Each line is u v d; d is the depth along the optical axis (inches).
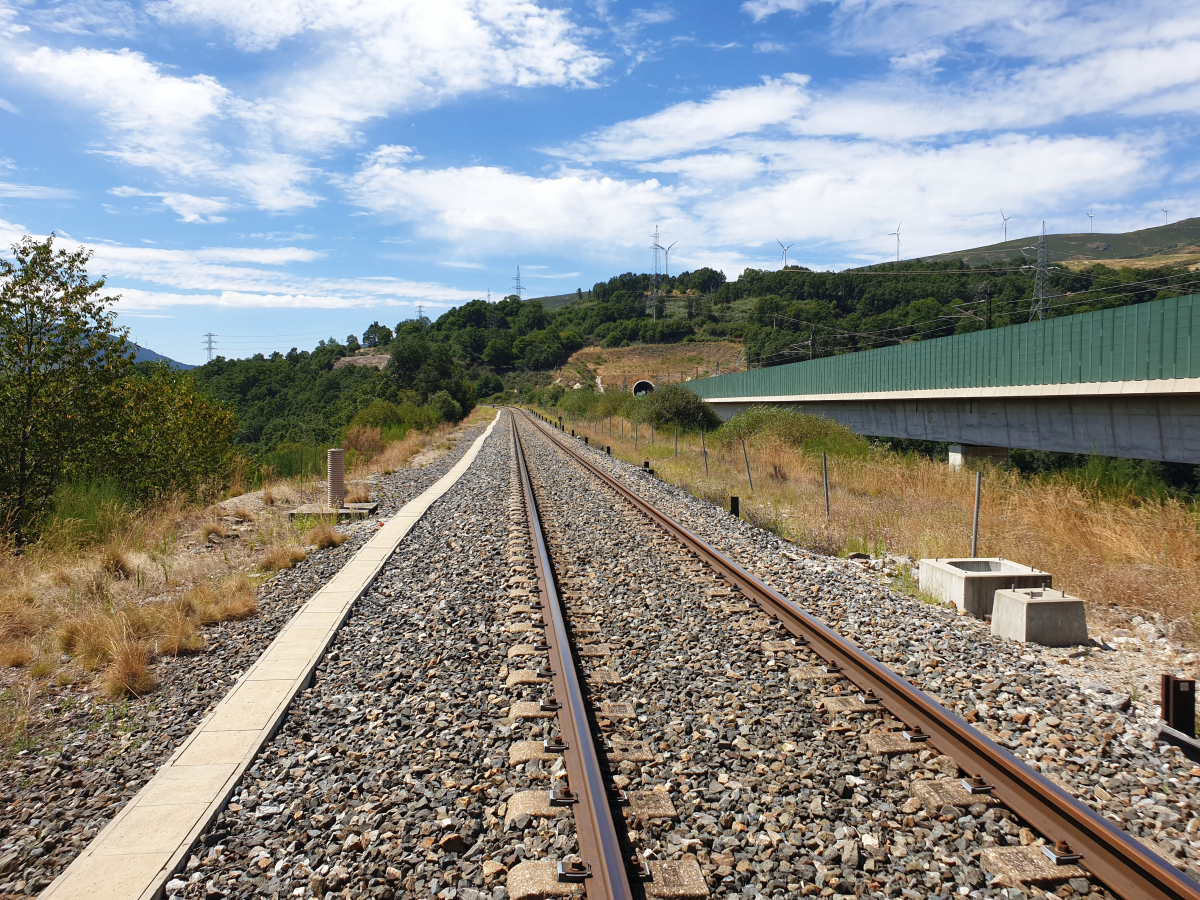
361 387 2994.6
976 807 159.2
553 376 6387.8
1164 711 204.5
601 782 155.9
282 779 174.7
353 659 254.8
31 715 217.3
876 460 868.6
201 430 669.9
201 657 263.1
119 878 136.4
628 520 523.8
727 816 155.1
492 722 199.8
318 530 467.2
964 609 329.4
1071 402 817.5
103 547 407.8
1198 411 659.4
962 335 1014.4
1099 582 358.6
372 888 134.6
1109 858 136.9
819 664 242.4
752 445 1034.7
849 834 150.6
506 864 140.3
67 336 465.1
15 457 457.1
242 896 134.3
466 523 524.1
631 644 264.8
